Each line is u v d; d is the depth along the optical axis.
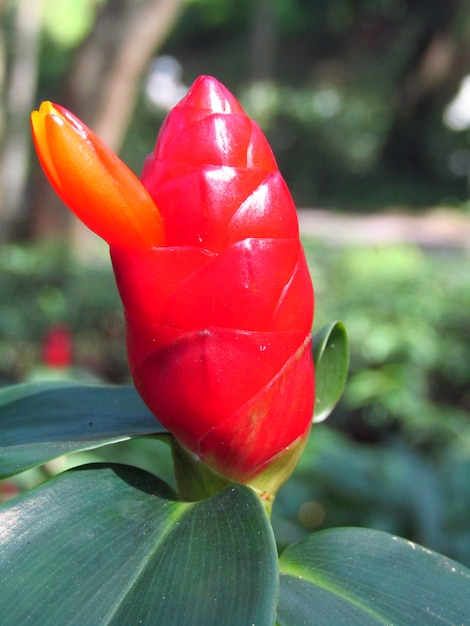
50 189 1.74
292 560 0.20
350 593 0.19
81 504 0.18
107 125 1.70
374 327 1.15
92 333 1.28
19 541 0.17
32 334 1.22
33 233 1.76
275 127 3.87
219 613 0.15
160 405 0.18
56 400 0.22
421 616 0.18
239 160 0.18
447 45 3.62
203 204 0.17
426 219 3.67
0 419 0.21
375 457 0.63
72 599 0.16
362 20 3.88
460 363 1.17
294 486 0.60
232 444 0.18
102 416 0.21
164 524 0.18
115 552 0.17
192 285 0.17
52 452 0.18
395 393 1.06
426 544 0.52
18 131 1.80
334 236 2.51
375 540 0.20
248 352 0.18
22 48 1.83
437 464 0.83
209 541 0.17
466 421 1.06
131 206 0.17
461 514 0.55
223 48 4.39
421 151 4.02
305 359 0.19
